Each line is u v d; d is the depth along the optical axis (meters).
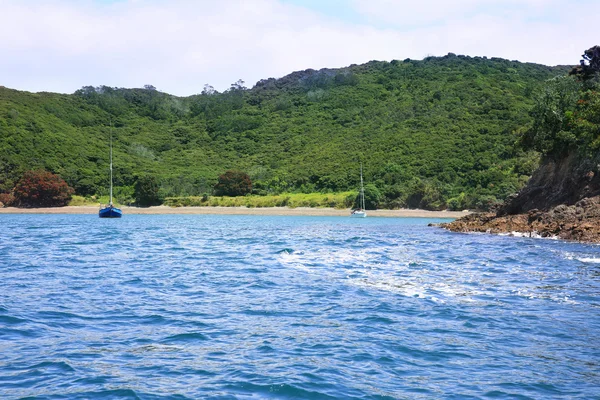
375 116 149.38
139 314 17.84
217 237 51.97
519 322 16.19
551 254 33.72
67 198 116.94
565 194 53.75
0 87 160.38
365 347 13.85
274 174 125.31
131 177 127.62
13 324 16.34
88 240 48.00
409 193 102.56
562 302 19.06
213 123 170.50
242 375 11.86
